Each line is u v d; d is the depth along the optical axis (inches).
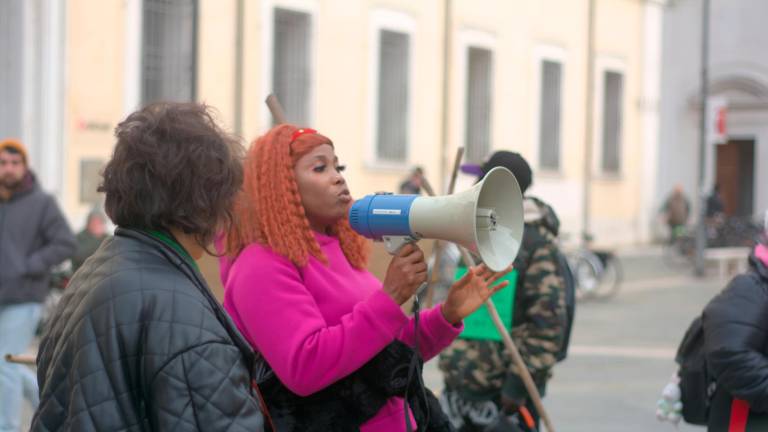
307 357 88.5
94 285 69.9
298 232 93.9
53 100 452.4
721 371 119.7
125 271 69.7
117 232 73.7
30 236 216.1
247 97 547.2
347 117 618.2
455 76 708.7
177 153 71.6
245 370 70.1
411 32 668.7
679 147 1031.6
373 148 636.1
